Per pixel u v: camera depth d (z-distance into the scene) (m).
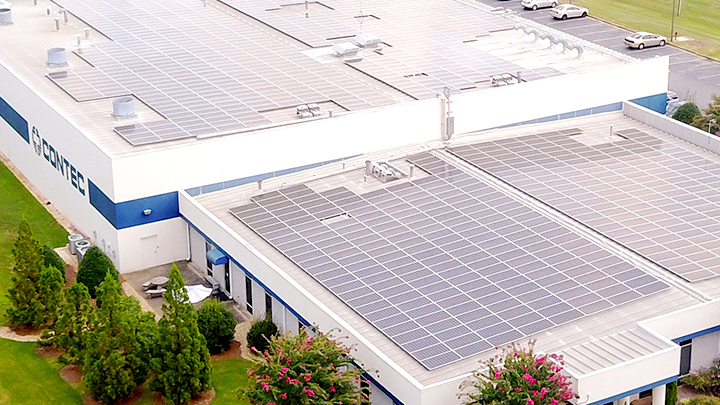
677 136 67.88
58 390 48.06
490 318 46.16
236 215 57.06
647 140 67.31
